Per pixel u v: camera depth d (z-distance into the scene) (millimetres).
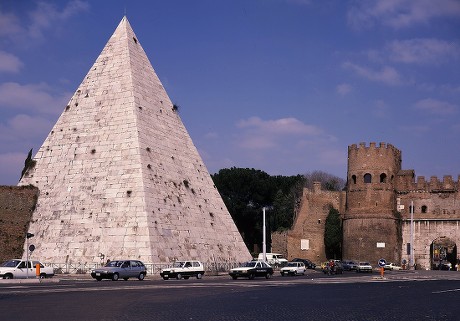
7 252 63781
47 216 64938
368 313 27469
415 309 29641
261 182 140750
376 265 107812
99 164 65188
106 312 26156
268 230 140375
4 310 26656
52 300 31797
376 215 108938
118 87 69000
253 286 47656
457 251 109000
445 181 111562
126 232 60281
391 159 111500
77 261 60656
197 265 60438
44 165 68438
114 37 72938
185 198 68000
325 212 116500
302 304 31875
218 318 24578
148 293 37750
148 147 65812
